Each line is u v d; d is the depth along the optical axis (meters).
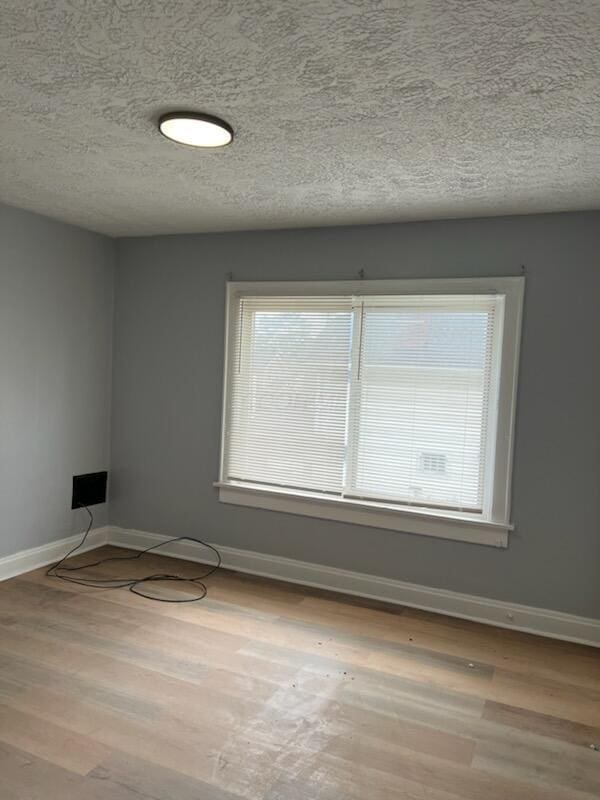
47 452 3.72
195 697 2.33
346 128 2.10
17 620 2.94
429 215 3.14
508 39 1.50
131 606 3.17
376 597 3.40
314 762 1.98
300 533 3.59
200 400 3.88
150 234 3.95
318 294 3.50
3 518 3.46
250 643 2.81
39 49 1.65
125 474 4.16
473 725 2.24
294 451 3.61
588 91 1.76
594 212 2.91
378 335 3.37
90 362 4.00
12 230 3.38
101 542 4.18
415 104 1.89
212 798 1.79
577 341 2.95
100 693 2.33
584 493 2.96
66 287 3.77
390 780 1.91
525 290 3.04
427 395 3.28
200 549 3.90
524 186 2.62
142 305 4.05
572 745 2.14
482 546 3.16
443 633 3.01
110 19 1.49
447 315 3.22
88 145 2.38
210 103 1.95
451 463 3.24
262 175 2.64
